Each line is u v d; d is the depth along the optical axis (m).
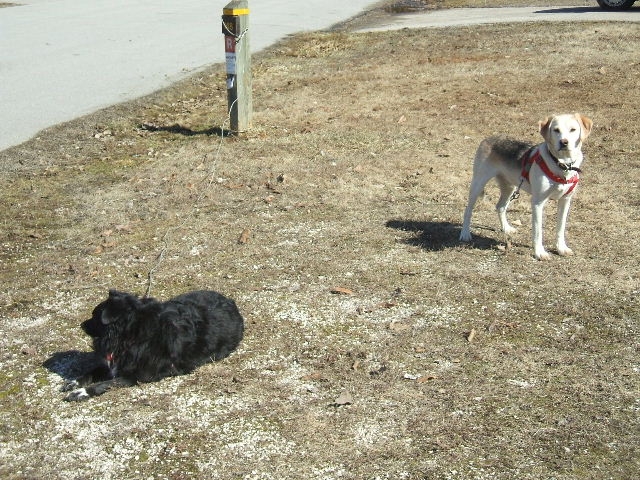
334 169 9.00
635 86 12.24
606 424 4.23
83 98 13.05
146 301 4.86
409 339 5.23
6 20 22.86
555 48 15.31
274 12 24.75
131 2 27.61
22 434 4.35
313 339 5.29
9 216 7.91
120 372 4.74
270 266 6.48
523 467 3.91
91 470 4.03
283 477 3.91
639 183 8.24
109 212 7.95
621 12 20.33
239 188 8.48
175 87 13.86
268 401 4.58
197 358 4.90
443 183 8.49
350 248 6.81
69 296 6.08
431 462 3.97
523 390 4.59
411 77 13.77
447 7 25.09
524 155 6.42
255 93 13.11
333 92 12.89
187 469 4.01
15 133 11.02
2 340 5.41
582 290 5.87
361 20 22.86
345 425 4.31
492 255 6.59
